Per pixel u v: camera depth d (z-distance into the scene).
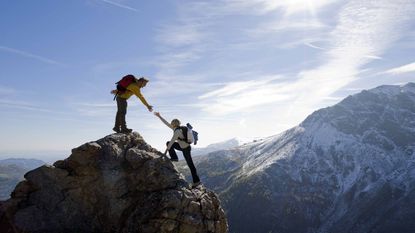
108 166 14.45
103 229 13.64
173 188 13.89
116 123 16.41
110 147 14.88
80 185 13.97
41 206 13.31
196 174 15.06
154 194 13.68
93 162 14.36
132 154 14.76
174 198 13.27
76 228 13.30
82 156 14.27
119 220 13.70
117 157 14.75
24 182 13.62
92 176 14.18
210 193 14.64
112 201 13.95
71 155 14.35
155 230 12.82
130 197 14.08
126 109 16.44
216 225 13.88
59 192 13.70
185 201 13.36
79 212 13.62
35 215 13.02
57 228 13.04
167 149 14.78
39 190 13.58
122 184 14.27
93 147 14.38
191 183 14.90
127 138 15.62
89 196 13.91
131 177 14.41
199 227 13.09
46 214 13.21
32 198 13.43
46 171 13.87
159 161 14.58
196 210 13.41
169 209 13.04
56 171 13.95
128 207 13.86
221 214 14.57
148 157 14.78
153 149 15.79
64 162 14.36
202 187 14.72
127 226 13.26
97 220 13.73
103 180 14.18
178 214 13.06
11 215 12.94
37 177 13.72
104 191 14.05
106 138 15.26
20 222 12.73
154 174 14.20
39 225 12.88
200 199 13.79
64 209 13.48
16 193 13.48
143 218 13.15
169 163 14.74
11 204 13.15
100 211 13.84
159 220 12.91
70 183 13.91
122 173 14.45
